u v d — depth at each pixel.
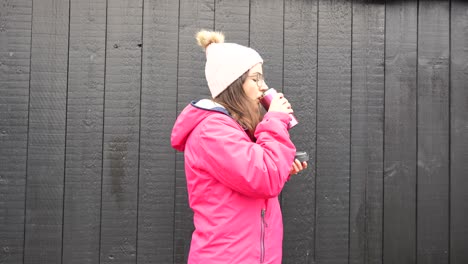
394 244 2.02
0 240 1.84
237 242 1.31
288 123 1.42
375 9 2.04
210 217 1.34
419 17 2.03
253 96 1.43
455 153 2.05
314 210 1.99
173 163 1.93
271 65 1.99
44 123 1.87
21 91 1.87
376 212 2.02
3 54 1.86
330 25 2.02
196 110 1.38
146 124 1.92
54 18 1.89
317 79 2.01
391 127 2.03
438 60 2.05
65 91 1.89
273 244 1.37
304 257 1.98
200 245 1.35
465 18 2.03
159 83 1.93
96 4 1.91
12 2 1.87
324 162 2.00
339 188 2.00
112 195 1.90
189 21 1.95
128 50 1.92
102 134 1.90
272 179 1.28
